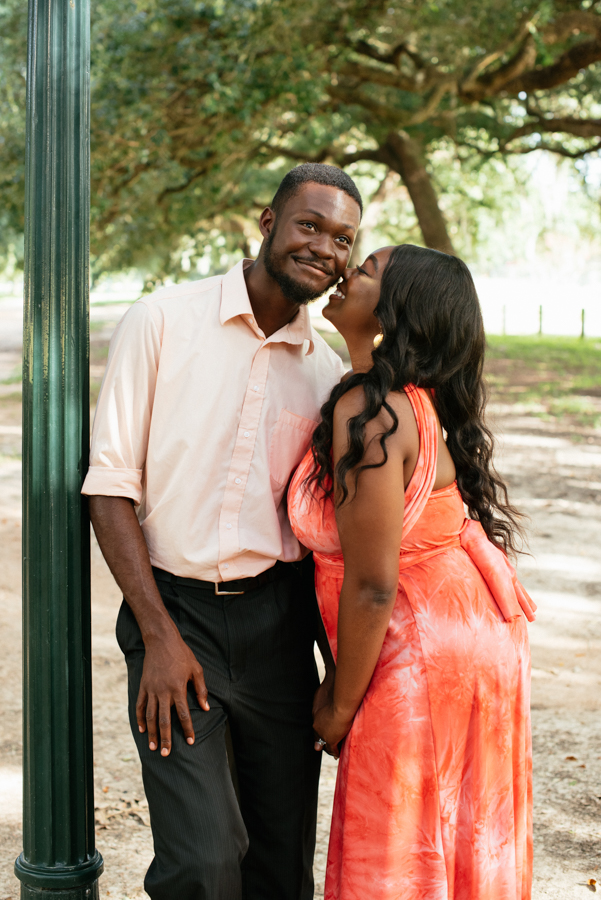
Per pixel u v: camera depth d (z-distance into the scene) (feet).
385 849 6.19
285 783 7.22
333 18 36.63
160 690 6.25
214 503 6.77
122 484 6.48
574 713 13.06
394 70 47.80
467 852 6.33
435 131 53.36
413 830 6.20
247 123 35.06
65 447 6.35
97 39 33.68
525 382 50.06
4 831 10.32
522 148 56.39
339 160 59.11
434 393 6.72
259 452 6.86
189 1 32.83
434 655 6.21
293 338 7.00
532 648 15.66
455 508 6.70
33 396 6.31
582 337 76.13
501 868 6.45
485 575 6.66
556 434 35.96
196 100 35.04
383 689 6.26
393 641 6.31
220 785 6.40
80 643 6.51
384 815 6.20
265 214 7.11
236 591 6.84
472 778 6.33
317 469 6.68
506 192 71.61
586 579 19.22
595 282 189.57
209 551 6.72
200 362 6.70
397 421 6.14
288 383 7.06
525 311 109.70
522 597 7.01
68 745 6.48
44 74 6.15
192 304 6.77
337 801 6.65
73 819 6.54
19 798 11.09
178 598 6.78
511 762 6.52
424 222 57.41
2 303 143.54
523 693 6.70
